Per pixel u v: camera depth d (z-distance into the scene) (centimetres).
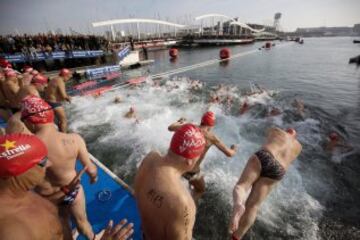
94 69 1877
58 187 197
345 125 823
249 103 1092
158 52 4850
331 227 402
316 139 715
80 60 2209
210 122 321
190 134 131
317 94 1247
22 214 99
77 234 268
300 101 1113
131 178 545
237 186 276
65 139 195
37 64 1906
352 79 1634
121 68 2419
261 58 3033
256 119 902
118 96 1266
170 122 902
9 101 520
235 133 782
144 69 2444
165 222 120
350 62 2503
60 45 2097
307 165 579
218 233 393
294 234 389
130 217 302
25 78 657
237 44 7412
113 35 5166
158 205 121
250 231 391
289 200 462
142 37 6719
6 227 91
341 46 5647
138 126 854
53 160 184
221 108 1045
